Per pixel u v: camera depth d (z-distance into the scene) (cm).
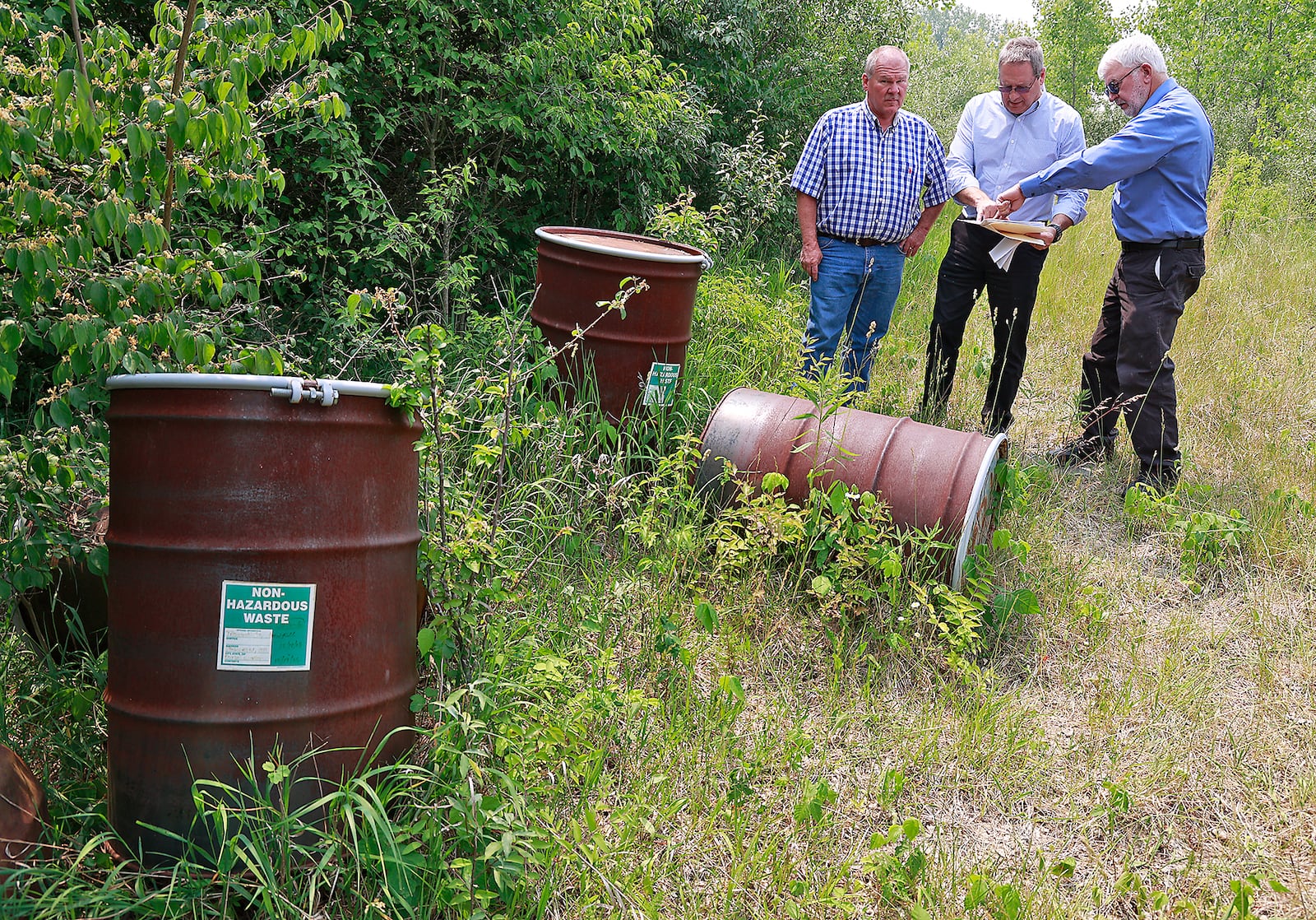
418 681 306
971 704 374
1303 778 347
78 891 229
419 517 338
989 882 280
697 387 552
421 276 621
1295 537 513
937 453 420
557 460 429
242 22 290
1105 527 529
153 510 242
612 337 454
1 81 268
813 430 438
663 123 729
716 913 272
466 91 625
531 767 296
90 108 262
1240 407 661
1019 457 595
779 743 339
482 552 327
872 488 418
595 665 344
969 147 590
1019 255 569
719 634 390
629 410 461
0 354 270
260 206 524
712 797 315
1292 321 847
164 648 242
